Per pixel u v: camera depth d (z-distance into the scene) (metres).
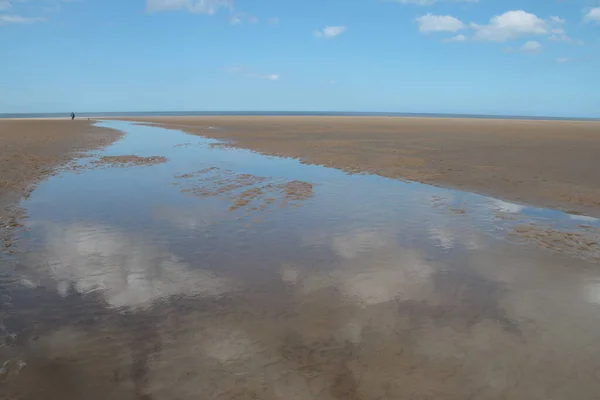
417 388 3.68
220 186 12.66
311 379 3.77
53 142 25.36
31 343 4.29
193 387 3.64
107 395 3.53
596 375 3.90
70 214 9.33
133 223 8.71
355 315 4.99
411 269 6.45
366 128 43.75
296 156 19.94
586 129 44.62
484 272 6.35
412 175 14.78
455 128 44.44
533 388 3.71
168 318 4.86
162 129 43.62
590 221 9.26
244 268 6.42
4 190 11.52
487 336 4.55
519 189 12.31
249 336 4.49
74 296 5.39
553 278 6.14
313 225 8.71
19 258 6.66
